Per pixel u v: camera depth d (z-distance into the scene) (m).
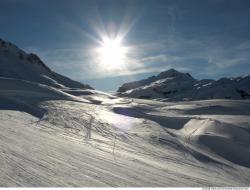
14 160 13.91
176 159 27.66
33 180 11.73
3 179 11.03
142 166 20.05
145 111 73.62
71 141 25.03
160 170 19.95
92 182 13.38
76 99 82.62
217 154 36.00
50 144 20.83
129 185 14.20
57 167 14.59
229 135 43.53
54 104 49.47
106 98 128.12
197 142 38.97
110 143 28.23
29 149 17.30
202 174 23.12
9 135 20.53
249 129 55.56
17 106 40.12
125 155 23.19
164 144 33.28
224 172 27.34
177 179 17.95
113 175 15.55
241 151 37.69
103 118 42.03
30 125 29.17
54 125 32.22
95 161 18.28
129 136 33.59
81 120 37.62
